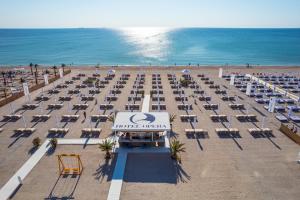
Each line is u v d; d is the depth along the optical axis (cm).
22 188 1891
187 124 3003
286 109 3497
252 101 3869
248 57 10806
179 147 2267
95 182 1952
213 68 6869
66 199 1769
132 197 1786
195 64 9069
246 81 5188
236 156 2295
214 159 2250
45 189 1875
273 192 1820
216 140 2605
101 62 9912
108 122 3067
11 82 5444
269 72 6231
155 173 2064
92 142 2578
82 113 3391
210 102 3831
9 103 3866
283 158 2258
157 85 4797
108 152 2269
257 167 2127
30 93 4397
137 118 2567
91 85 4847
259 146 2475
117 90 4412
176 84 4919
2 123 3089
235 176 2008
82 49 14550
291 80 5216
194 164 2180
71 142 2583
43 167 2156
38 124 3041
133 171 2094
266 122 3047
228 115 3288
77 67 7231
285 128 2719
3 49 14925
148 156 2314
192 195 1798
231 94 4238
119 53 12488
